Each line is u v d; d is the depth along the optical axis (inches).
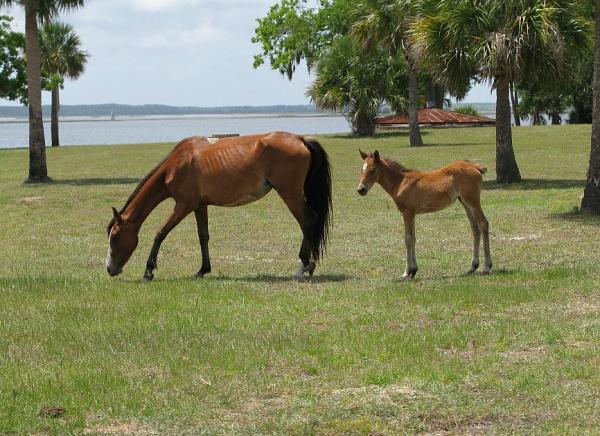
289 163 462.3
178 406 253.3
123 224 481.4
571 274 438.6
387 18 1485.0
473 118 2151.8
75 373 286.0
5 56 2087.8
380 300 395.9
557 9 887.1
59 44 2447.1
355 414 241.8
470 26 898.7
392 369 282.0
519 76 910.4
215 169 468.1
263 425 235.6
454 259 518.3
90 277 495.2
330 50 2036.2
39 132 1186.6
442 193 448.1
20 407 253.4
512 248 547.5
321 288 434.9
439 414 239.6
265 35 2453.2
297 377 280.8
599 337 315.0
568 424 230.1
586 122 2347.4
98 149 1932.8
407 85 1941.4
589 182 674.2
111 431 235.1
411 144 1615.4
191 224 747.4
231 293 420.8
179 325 354.3
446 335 323.3
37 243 668.1
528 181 984.9
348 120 2027.6
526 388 259.3
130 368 293.1
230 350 311.1
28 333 346.0
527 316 355.3
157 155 1657.2
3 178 1302.9
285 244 622.8
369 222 710.5
